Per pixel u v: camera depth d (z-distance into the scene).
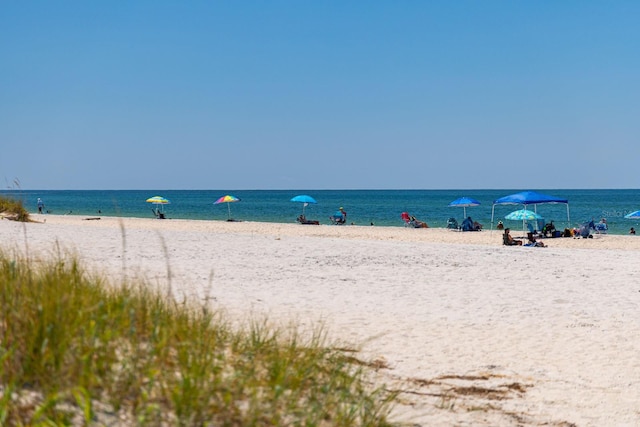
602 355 7.51
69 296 4.55
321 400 4.45
